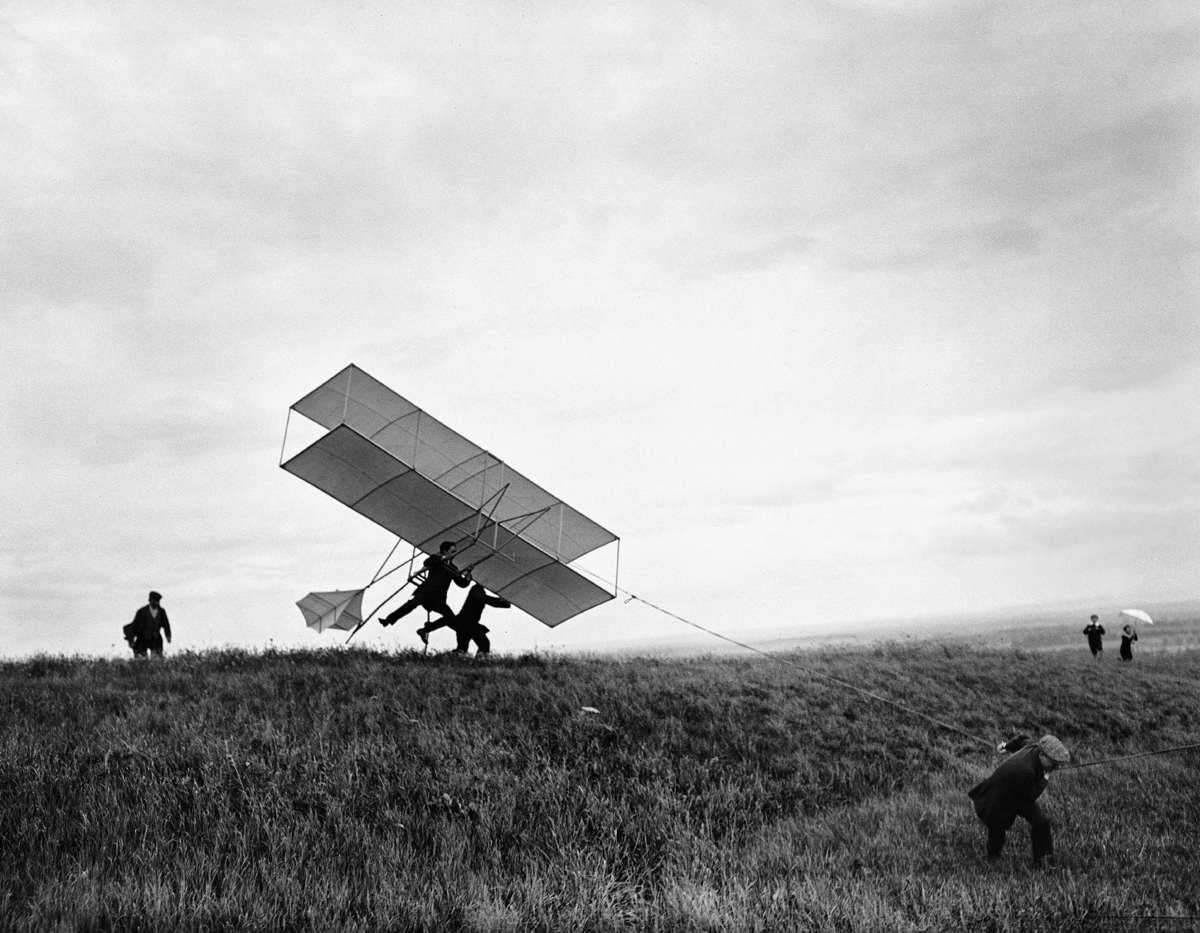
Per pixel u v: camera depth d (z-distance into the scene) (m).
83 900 8.23
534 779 12.74
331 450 21.55
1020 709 21.80
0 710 14.41
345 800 11.58
